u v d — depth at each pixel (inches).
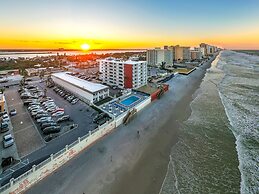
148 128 1873.8
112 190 1114.1
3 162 1195.9
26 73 4244.6
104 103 2335.1
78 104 2327.8
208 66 6973.4
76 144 1379.2
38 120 1809.8
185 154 1475.1
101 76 3597.4
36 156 1288.1
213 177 1230.9
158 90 2906.0
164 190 1126.4
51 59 7588.6
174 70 5413.4
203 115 2213.3
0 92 2586.1
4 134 1581.0
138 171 1278.3
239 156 1443.2
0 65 5315.0
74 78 3110.2
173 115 2214.6
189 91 3312.0
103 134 1660.9
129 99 2546.8
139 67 3115.2
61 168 1254.9
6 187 977.5
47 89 3038.9
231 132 1803.6
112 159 1375.5
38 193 1055.0
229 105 2554.1
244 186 1151.0
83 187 1117.1
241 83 3924.7
